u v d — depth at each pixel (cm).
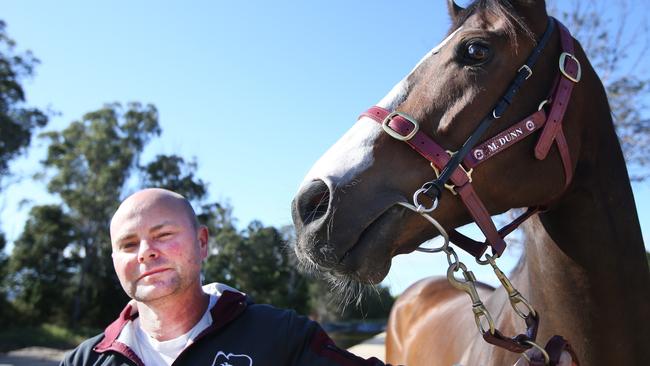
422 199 153
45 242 2888
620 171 178
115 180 3078
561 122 162
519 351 147
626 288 168
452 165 153
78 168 3098
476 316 145
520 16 169
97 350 141
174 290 134
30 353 1845
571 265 171
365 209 150
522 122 159
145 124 3253
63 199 3016
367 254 148
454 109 159
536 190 163
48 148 3139
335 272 151
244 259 3472
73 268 3056
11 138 2216
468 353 222
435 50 173
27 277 2903
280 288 3500
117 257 138
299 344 144
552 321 176
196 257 141
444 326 283
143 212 137
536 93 164
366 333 2377
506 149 158
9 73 2252
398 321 376
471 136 156
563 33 173
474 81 160
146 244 134
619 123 721
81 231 2998
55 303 2914
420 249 150
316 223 150
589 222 169
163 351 139
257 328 142
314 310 2914
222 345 138
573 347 171
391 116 159
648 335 169
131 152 3148
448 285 366
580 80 172
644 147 706
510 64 163
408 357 321
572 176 168
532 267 184
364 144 158
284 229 180
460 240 168
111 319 3005
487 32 164
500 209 166
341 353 144
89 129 3212
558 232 174
